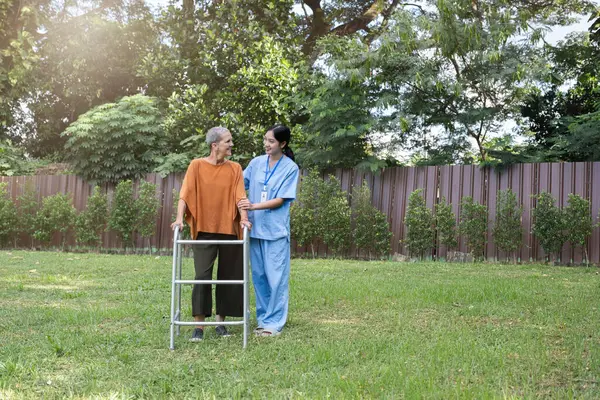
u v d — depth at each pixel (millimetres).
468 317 5508
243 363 3867
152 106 16391
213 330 5043
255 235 5027
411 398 3043
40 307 5973
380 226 12844
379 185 13289
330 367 3734
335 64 13320
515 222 11766
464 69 13703
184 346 4414
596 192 11430
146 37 19938
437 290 7070
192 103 15477
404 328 4996
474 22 12641
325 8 21859
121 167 15016
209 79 16406
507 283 7875
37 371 3619
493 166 12219
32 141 21219
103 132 14984
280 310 5008
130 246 15062
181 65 16609
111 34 19562
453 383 3365
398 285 7652
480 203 12312
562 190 11688
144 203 14617
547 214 11438
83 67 19422
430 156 13938
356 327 5098
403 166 13242
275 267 5012
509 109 14047
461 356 3920
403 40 13062
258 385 3383
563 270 10203
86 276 8734
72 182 15750
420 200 12570
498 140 12617
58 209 15336
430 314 5688
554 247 11445
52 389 3285
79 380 3494
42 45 19906
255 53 15766
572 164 11641
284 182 5086
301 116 15883
